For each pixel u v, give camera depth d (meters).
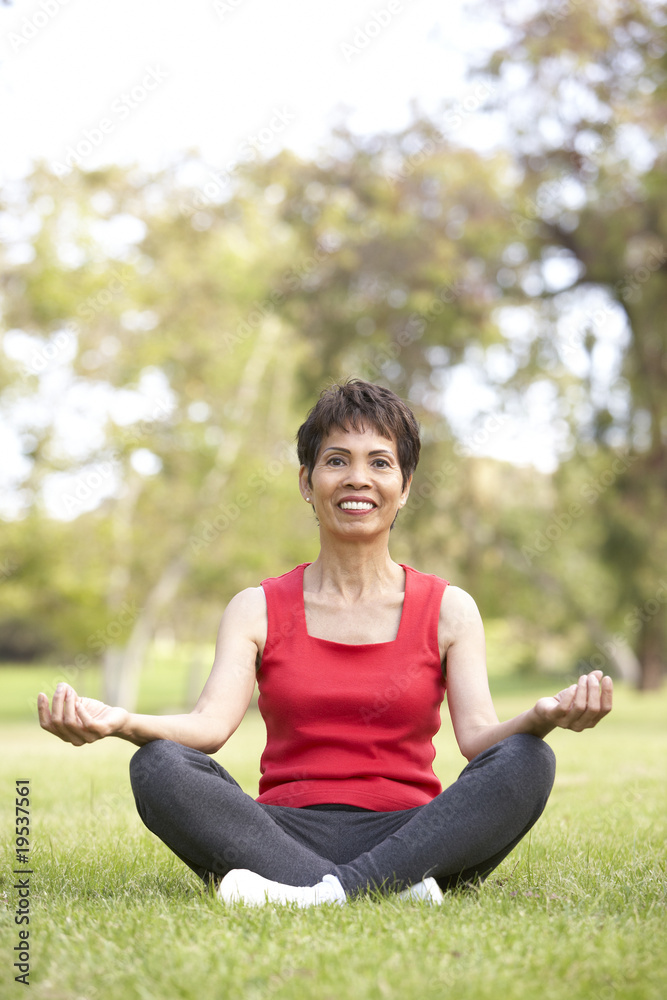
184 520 23.19
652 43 15.51
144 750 2.72
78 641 21.58
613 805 5.12
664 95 15.02
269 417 23.81
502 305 17.48
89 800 5.39
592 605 24.09
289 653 3.00
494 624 28.77
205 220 20.94
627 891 2.84
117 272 19.38
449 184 16.84
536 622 26.53
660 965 2.06
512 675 42.72
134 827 4.36
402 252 17.20
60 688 2.54
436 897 2.59
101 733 2.59
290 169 18.72
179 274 20.47
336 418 3.09
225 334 21.17
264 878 2.63
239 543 23.33
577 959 2.08
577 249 17.33
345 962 2.05
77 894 2.89
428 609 3.04
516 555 22.50
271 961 2.07
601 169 15.91
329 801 2.88
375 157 17.72
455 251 17.02
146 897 2.80
